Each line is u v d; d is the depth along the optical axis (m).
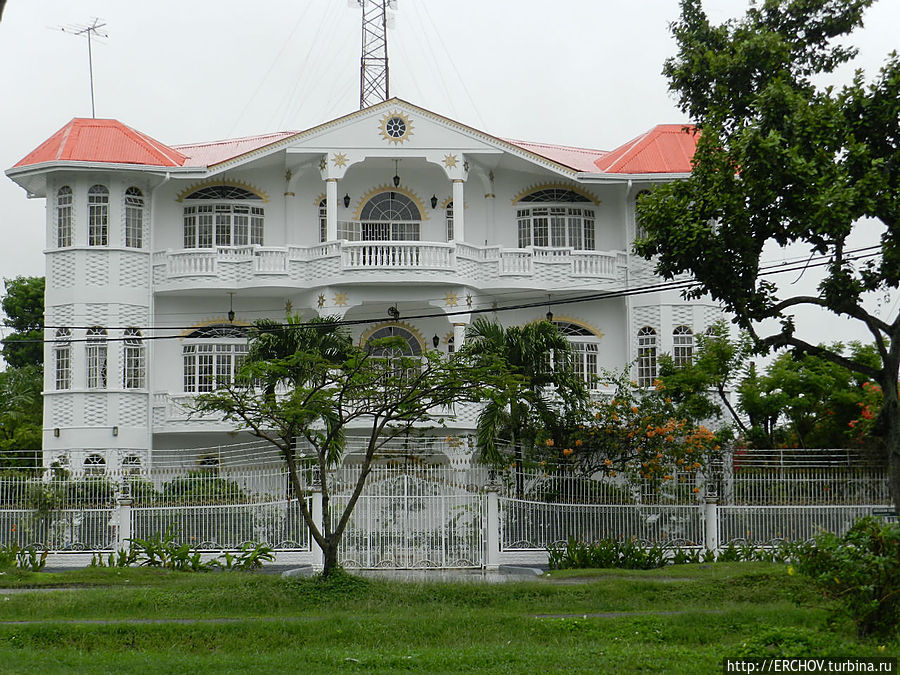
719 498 32.03
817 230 25.44
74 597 24.12
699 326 44.38
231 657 18.94
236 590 24.53
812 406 39.81
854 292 26.72
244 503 31.06
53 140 44.62
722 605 23.67
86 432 42.47
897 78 26.69
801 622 20.91
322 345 34.44
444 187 46.00
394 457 35.09
